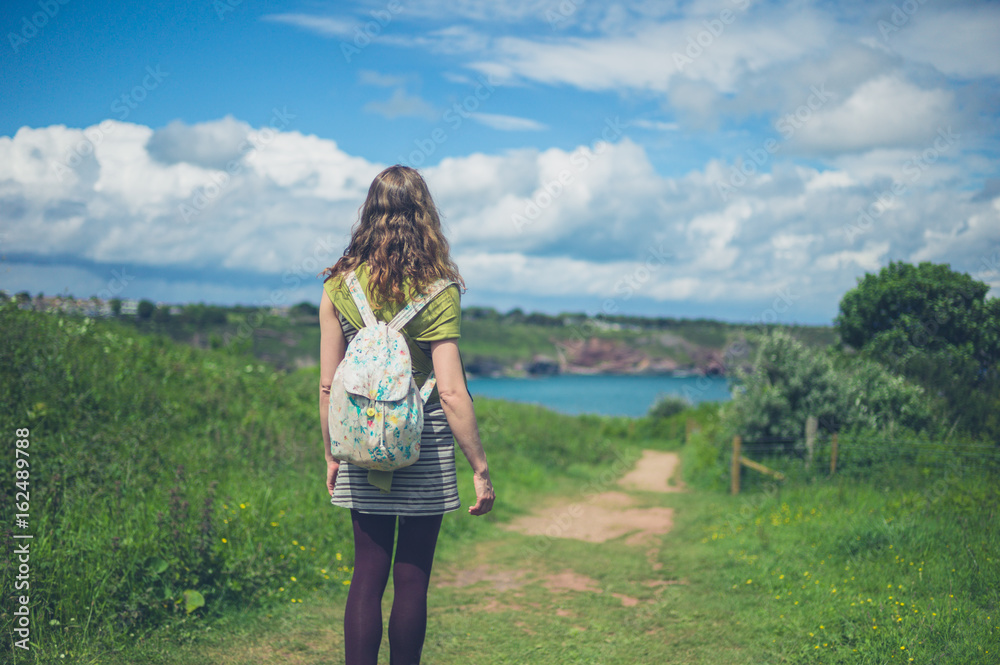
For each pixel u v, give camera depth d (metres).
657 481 13.65
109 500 4.74
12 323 7.97
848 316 13.71
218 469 6.58
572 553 6.59
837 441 9.37
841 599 4.07
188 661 3.08
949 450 8.30
